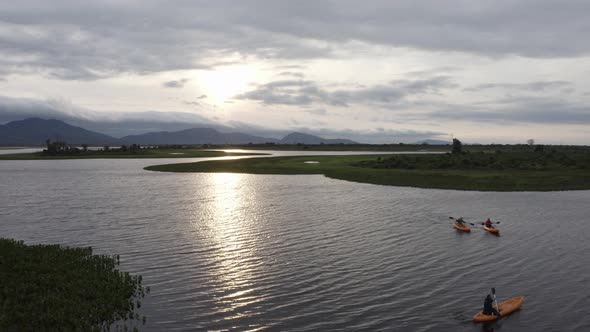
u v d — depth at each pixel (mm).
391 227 43031
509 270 30203
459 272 29703
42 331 20922
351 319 22609
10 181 85188
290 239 38125
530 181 77625
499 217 48344
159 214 49500
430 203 57531
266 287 26844
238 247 35531
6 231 40875
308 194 66062
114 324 21906
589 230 42219
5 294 24391
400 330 21453
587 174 84625
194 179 88812
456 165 100250
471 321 22453
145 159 164375
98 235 39375
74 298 24359
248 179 88500
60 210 51906
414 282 27797
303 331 21312
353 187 74688
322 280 28062
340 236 39219
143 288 26562
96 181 85062
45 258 30422
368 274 29219
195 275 28891
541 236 39750
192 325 21875
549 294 25938
